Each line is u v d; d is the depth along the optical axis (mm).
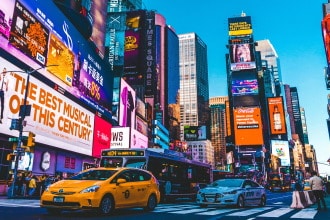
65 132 37188
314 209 15320
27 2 30875
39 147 33062
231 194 15562
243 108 161625
